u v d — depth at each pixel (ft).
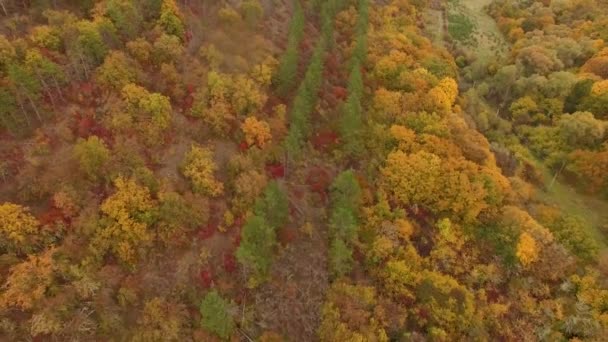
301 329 224.33
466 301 240.32
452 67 395.75
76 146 230.27
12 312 191.83
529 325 244.63
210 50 295.48
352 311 224.12
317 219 262.47
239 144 270.87
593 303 248.32
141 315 208.85
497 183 281.74
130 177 231.30
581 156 331.77
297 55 318.24
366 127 308.81
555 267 260.01
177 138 260.01
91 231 212.84
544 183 334.44
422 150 288.92
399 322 230.27
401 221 260.83
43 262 199.52
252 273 229.25
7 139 236.84
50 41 262.88
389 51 371.56
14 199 219.61
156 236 224.12
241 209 245.04
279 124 283.59
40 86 247.70
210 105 274.57
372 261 251.19
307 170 281.33
